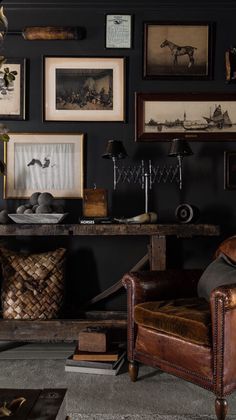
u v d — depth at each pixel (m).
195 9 3.51
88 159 3.52
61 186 3.50
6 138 1.77
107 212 3.29
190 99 3.48
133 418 2.11
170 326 2.27
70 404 2.25
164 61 3.51
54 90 3.50
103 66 3.51
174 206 3.51
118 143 3.25
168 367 2.33
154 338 2.41
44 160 3.50
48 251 3.50
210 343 2.11
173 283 2.74
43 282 3.14
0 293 3.44
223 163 3.52
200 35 3.51
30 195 3.50
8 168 3.50
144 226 3.10
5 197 3.49
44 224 3.12
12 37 3.51
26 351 3.11
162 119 3.49
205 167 3.52
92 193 3.26
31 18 3.50
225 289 2.06
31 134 3.49
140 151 3.52
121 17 3.50
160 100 3.49
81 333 2.76
